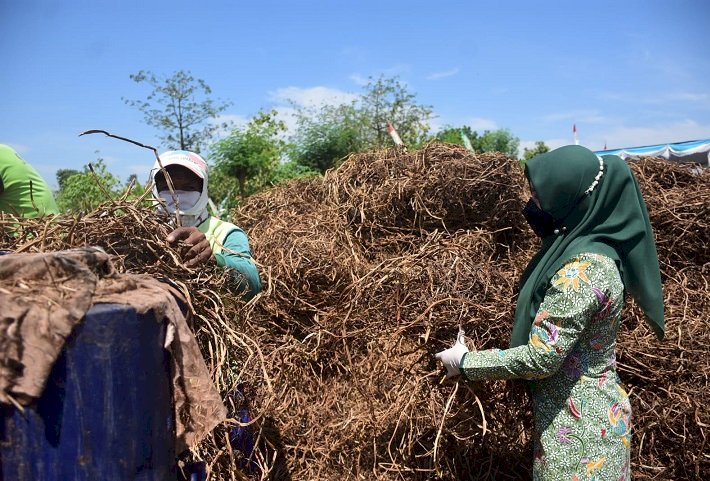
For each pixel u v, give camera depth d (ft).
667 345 9.41
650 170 13.39
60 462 4.26
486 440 8.32
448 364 7.22
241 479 6.25
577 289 6.17
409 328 8.24
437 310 8.14
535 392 6.82
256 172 36.19
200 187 8.02
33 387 4.11
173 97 43.83
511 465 8.50
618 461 6.33
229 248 7.83
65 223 5.91
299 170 37.81
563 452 6.39
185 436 5.08
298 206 14.30
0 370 4.05
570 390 6.40
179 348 4.92
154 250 6.08
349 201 12.70
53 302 4.20
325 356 9.91
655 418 8.92
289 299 10.75
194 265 6.36
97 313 4.30
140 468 4.58
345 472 8.50
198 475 5.92
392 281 9.00
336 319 9.89
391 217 12.05
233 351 6.59
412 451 8.34
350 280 10.91
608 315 6.28
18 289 4.22
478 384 7.80
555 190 6.50
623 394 6.56
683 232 11.32
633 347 9.45
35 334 4.13
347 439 8.54
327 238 11.87
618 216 6.47
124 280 4.86
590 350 6.40
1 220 5.96
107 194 6.08
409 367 8.20
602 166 6.52
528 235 11.98
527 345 6.48
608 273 6.21
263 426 7.96
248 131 36.14
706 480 8.78
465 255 9.23
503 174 11.77
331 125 44.57
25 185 10.28
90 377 4.29
